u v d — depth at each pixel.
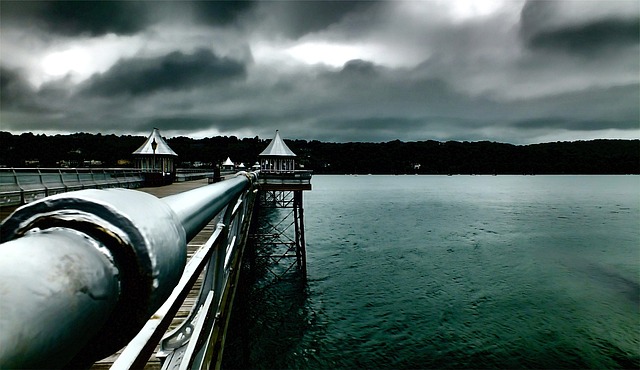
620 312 17.89
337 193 106.69
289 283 21.91
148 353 0.98
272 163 30.33
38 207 0.49
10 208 11.98
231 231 4.49
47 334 0.33
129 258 0.50
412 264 26.39
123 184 22.30
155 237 0.54
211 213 1.20
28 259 0.36
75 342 0.41
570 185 146.00
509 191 111.94
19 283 0.32
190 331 2.10
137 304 0.52
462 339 15.24
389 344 14.78
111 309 0.48
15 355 0.27
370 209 63.41
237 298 15.66
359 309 18.16
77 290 0.39
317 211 60.59
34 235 0.44
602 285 21.97
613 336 15.49
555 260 27.75
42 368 0.33
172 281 0.60
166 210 0.67
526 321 16.86
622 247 32.31
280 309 18.14
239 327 15.62
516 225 44.97
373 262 26.89
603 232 39.81
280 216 54.41
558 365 13.47
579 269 25.41
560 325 16.48
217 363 2.91
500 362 13.62
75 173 17.50
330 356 13.92
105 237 0.49
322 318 17.11
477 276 23.66
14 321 0.29
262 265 25.38
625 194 96.69
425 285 21.77
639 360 13.75
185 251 0.68
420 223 46.69
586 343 14.97
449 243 33.94
